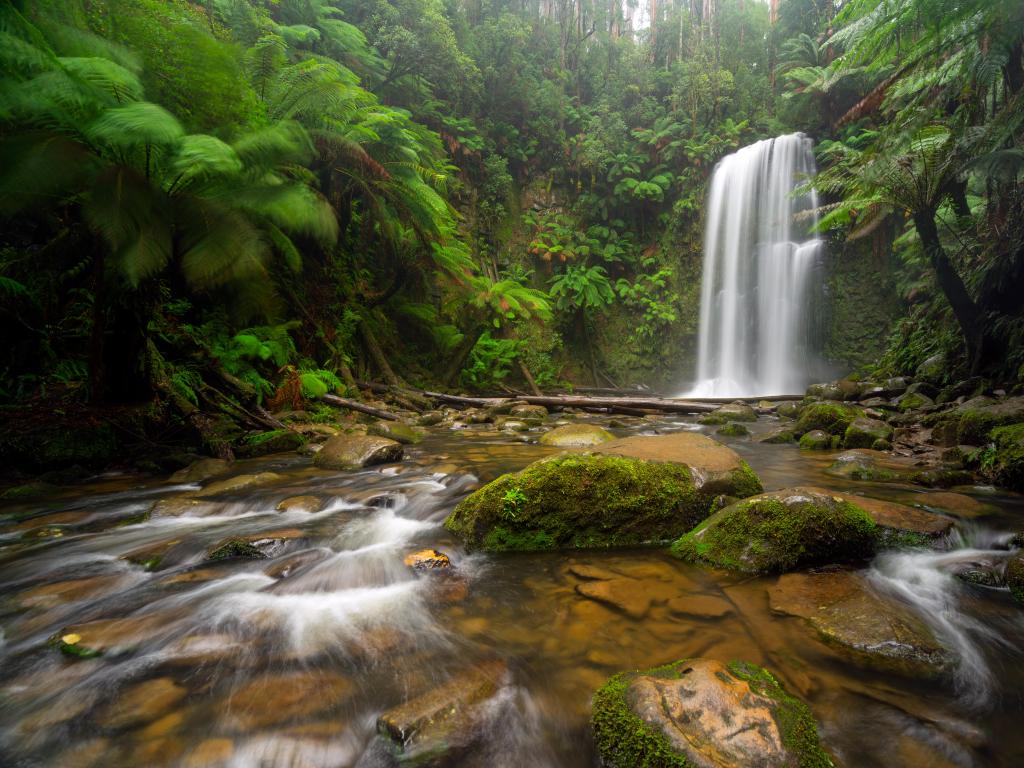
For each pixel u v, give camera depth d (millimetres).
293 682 1766
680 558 2820
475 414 10070
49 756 1448
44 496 4469
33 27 4398
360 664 1875
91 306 6344
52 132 4562
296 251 9016
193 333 7508
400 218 12102
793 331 19172
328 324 11234
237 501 4043
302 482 4762
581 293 19328
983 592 2406
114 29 5641
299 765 1402
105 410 5477
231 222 5363
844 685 1691
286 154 6051
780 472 5031
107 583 2607
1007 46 6957
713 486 3307
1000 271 8016
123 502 4281
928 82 8203
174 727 1551
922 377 9781
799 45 22094
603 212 21312
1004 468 4195
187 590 2527
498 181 19672
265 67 8312
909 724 1519
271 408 8156
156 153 4934
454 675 1785
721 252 20859
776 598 2291
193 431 6273
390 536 3293
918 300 15664
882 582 2488
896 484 4387
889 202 8383
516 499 3064
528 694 1681
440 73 15750
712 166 21391
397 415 9656
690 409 10680
